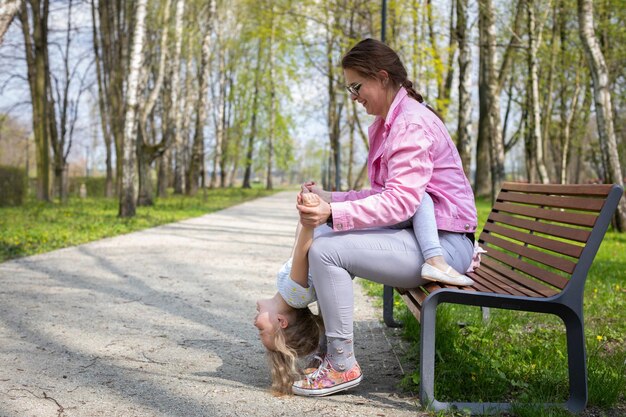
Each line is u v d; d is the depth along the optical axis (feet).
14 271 21.62
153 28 85.40
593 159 112.27
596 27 68.74
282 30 73.87
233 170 190.90
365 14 69.10
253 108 142.72
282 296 9.46
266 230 41.91
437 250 8.89
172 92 70.90
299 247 9.13
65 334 13.10
